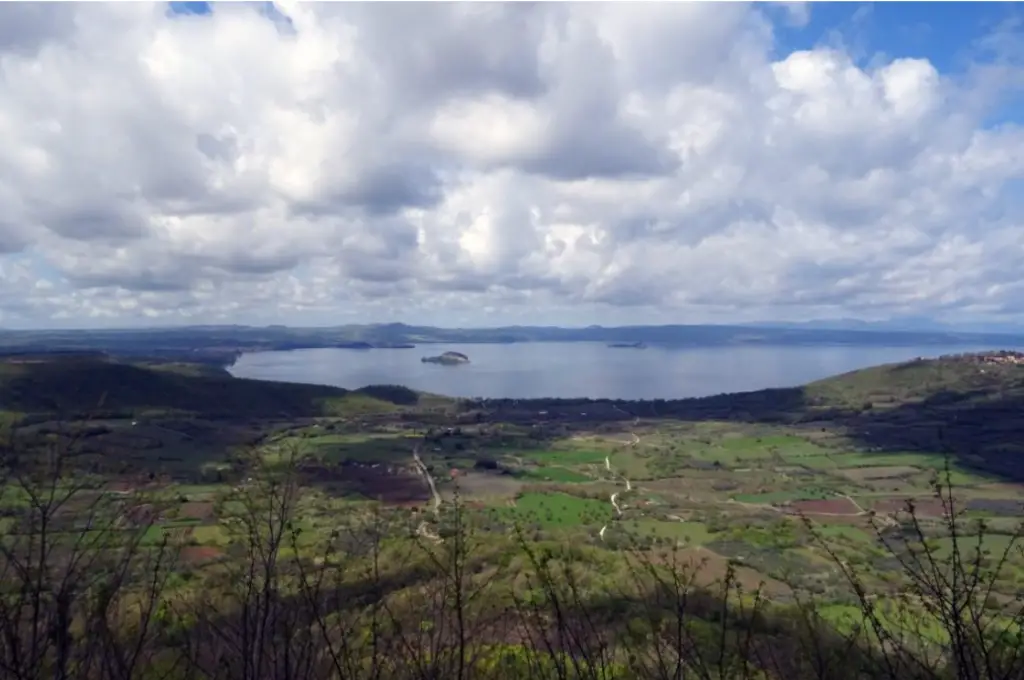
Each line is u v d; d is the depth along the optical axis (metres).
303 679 4.02
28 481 3.72
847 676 3.73
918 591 3.78
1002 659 3.35
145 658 3.84
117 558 3.79
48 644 3.54
